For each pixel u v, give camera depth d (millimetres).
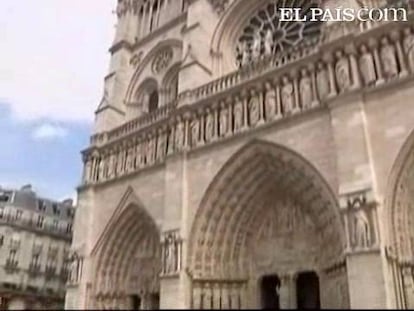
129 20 54062
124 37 52531
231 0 44062
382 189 25844
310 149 29688
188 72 40031
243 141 33250
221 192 33844
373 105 27906
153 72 49344
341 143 27844
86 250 40969
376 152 26797
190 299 31891
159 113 41531
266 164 32688
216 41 43312
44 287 72375
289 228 32531
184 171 35688
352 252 25125
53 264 75625
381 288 23484
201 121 36688
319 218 30016
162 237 34438
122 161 42375
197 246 33250
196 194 34406
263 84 33906
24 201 77000
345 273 26781
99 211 42250
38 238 75250
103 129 46094
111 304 39438
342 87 29234
